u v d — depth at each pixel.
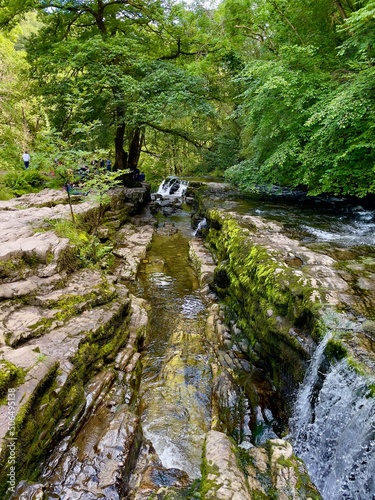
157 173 30.50
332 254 6.15
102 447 3.43
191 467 3.72
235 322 6.29
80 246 6.57
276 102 9.01
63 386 3.52
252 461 2.93
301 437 3.73
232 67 16.03
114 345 5.06
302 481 2.73
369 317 3.81
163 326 6.85
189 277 9.35
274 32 11.98
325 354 3.56
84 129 8.46
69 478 3.06
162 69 13.67
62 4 13.90
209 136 19.31
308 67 8.88
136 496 3.04
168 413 4.55
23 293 4.63
